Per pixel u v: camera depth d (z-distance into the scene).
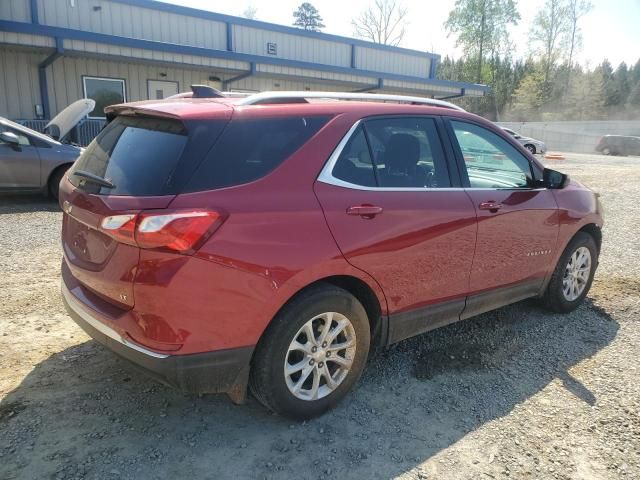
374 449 2.73
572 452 2.75
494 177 3.85
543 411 3.12
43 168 8.68
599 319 4.53
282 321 2.68
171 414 2.96
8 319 4.06
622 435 2.90
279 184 2.69
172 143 2.59
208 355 2.51
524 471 2.60
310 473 2.54
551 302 4.50
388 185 3.14
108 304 2.64
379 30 50.12
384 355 3.77
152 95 16.12
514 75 69.25
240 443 2.74
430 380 3.45
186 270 2.38
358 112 3.12
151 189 2.47
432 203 3.26
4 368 3.34
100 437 2.73
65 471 2.47
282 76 18.02
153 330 2.42
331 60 20.83
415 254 3.16
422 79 21.73
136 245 2.39
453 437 2.86
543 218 4.02
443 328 4.26
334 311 2.87
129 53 14.03
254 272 2.53
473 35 57.03
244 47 18.17
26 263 5.43
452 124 3.64
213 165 2.55
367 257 2.92
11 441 2.65
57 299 4.50
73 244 2.99
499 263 3.74
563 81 64.38
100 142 3.11
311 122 2.92
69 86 14.59
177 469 2.53
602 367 3.67
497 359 3.76
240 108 2.74
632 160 29.22
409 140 3.33
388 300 3.12
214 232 2.43
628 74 84.38
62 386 3.18
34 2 13.56
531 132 46.09
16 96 13.85
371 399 3.20
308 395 2.88
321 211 2.76
